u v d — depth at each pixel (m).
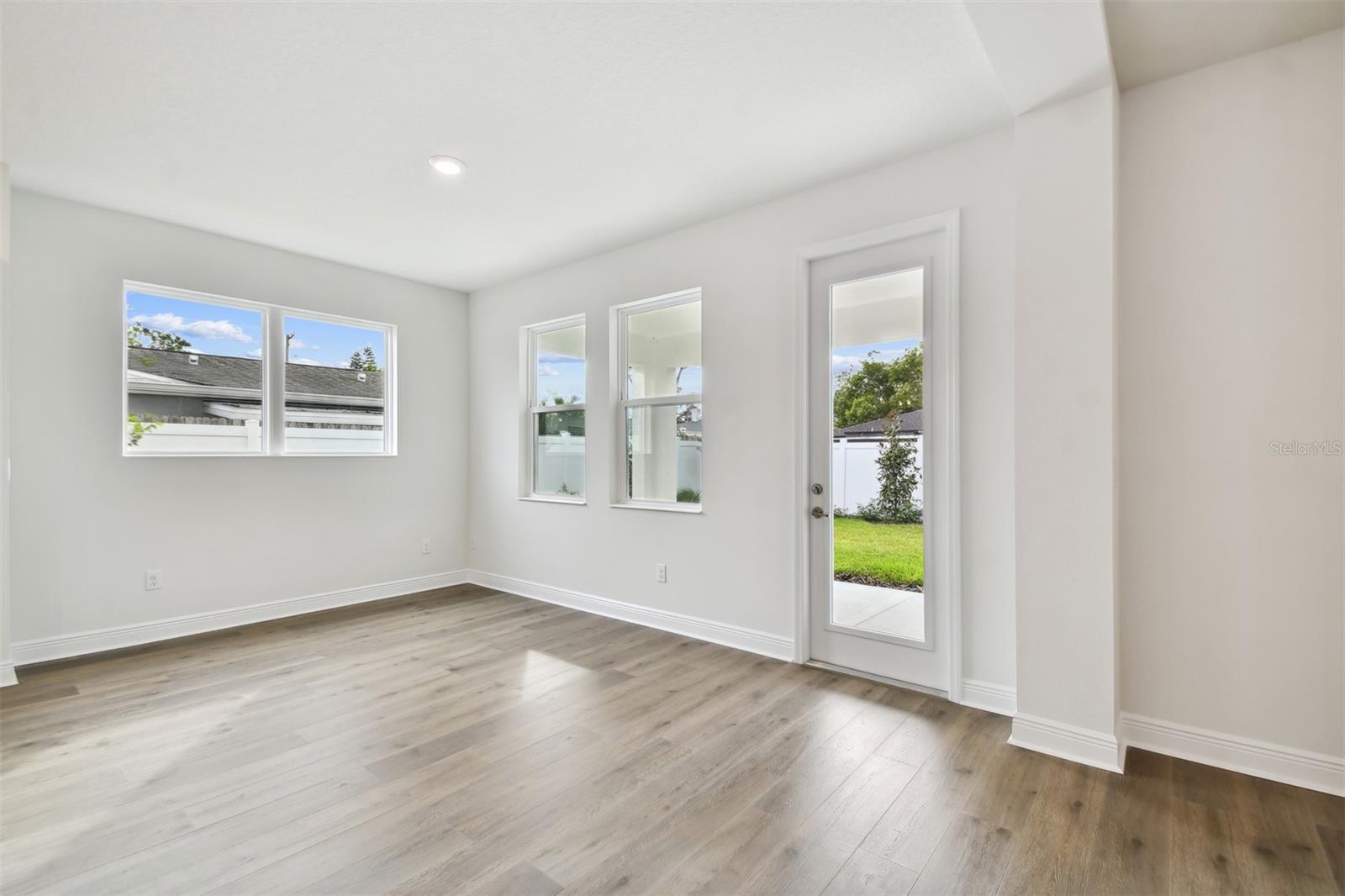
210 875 1.68
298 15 1.96
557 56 2.18
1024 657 2.38
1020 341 2.37
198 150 2.84
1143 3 1.92
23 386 3.29
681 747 2.41
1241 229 2.21
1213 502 2.25
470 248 4.24
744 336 3.58
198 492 3.91
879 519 3.14
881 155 2.95
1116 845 1.80
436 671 3.24
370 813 1.97
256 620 4.15
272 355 4.27
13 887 1.62
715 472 3.72
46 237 3.35
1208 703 2.26
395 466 4.91
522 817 1.95
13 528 3.27
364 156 2.91
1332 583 2.07
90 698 2.87
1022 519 2.37
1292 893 1.61
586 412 4.48
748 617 3.57
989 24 1.84
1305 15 1.98
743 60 2.21
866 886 1.64
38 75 2.26
